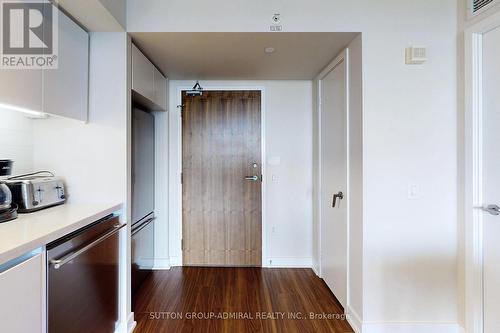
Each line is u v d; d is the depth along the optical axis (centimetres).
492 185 172
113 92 190
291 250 314
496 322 170
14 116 175
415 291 192
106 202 190
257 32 191
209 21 189
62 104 163
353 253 205
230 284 269
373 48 190
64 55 164
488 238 174
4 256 93
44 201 165
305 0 190
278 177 312
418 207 191
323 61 248
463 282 188
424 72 192
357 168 198
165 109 291
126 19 188
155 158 298
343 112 222
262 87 310
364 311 190
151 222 290
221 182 312
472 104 179
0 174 148
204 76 291
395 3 191
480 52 177
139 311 220
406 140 191
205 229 312
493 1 164
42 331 114
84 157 190
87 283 147
